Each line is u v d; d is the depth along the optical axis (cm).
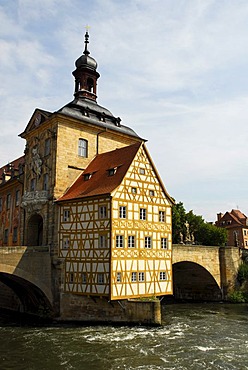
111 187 2984
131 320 2855
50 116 3581
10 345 2316
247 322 3122
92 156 3769
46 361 2003
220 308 4006
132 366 1923
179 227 6059
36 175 3725
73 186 3494
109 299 2761
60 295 3136
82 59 4300
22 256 3025
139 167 3173
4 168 5638
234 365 1950
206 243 6462
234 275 4622
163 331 2706
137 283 2972
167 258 3262
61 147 3528
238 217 8538
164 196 3350
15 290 3497
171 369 1880
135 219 3045
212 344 2353
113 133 3966
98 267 2886
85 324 2939
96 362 1984
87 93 4209
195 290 4794
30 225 3669
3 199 4806
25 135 3994
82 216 3097
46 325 2930
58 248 3228
